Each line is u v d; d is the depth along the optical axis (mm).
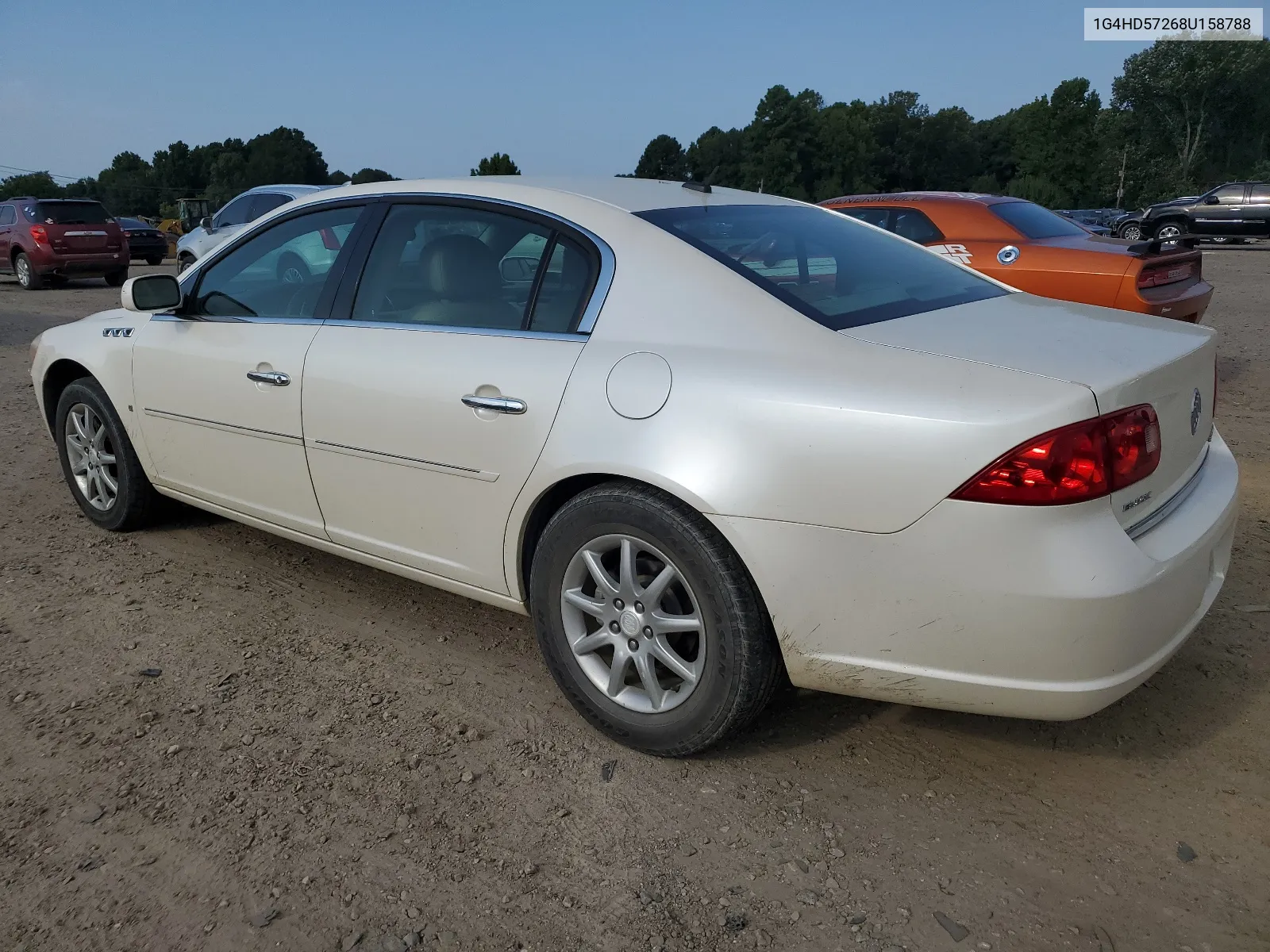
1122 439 2168
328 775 2643
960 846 2359
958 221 7492
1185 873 2256
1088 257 6836
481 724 2904
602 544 2666
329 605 3725
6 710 2953
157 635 3455
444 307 3076
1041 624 2139
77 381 4309
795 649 2408
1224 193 26469
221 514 3912
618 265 2750
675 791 2582
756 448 2342
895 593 2256
